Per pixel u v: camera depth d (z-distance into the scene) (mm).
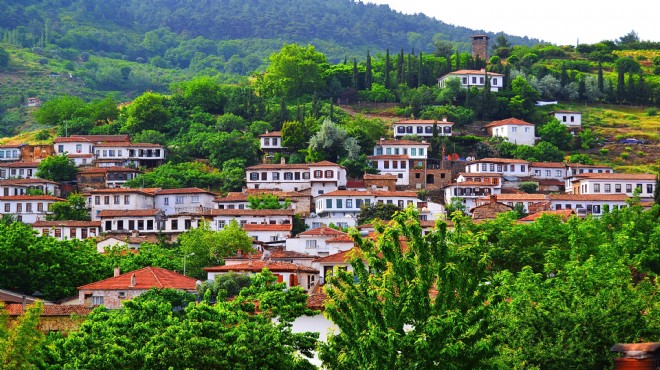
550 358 121938
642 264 198500
